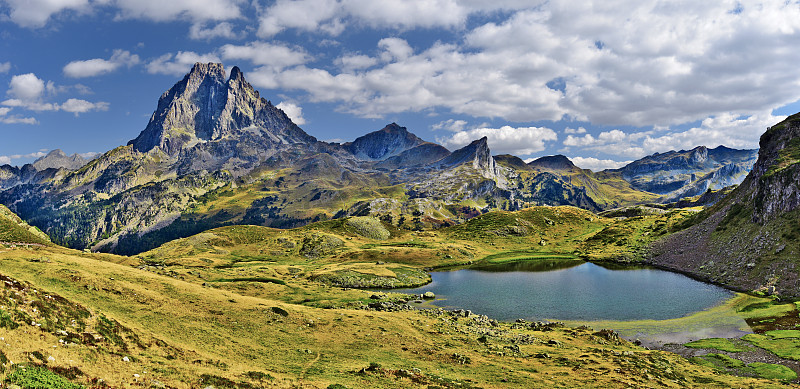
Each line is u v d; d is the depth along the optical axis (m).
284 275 178.88
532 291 150.88
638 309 121.19
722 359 75.94
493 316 117.75
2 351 27.94
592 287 154.75
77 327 40.50
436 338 77.44
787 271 125.69
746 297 124.06
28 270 70.44
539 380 54.28
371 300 126.69
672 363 72.06
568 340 85.94
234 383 37.16
